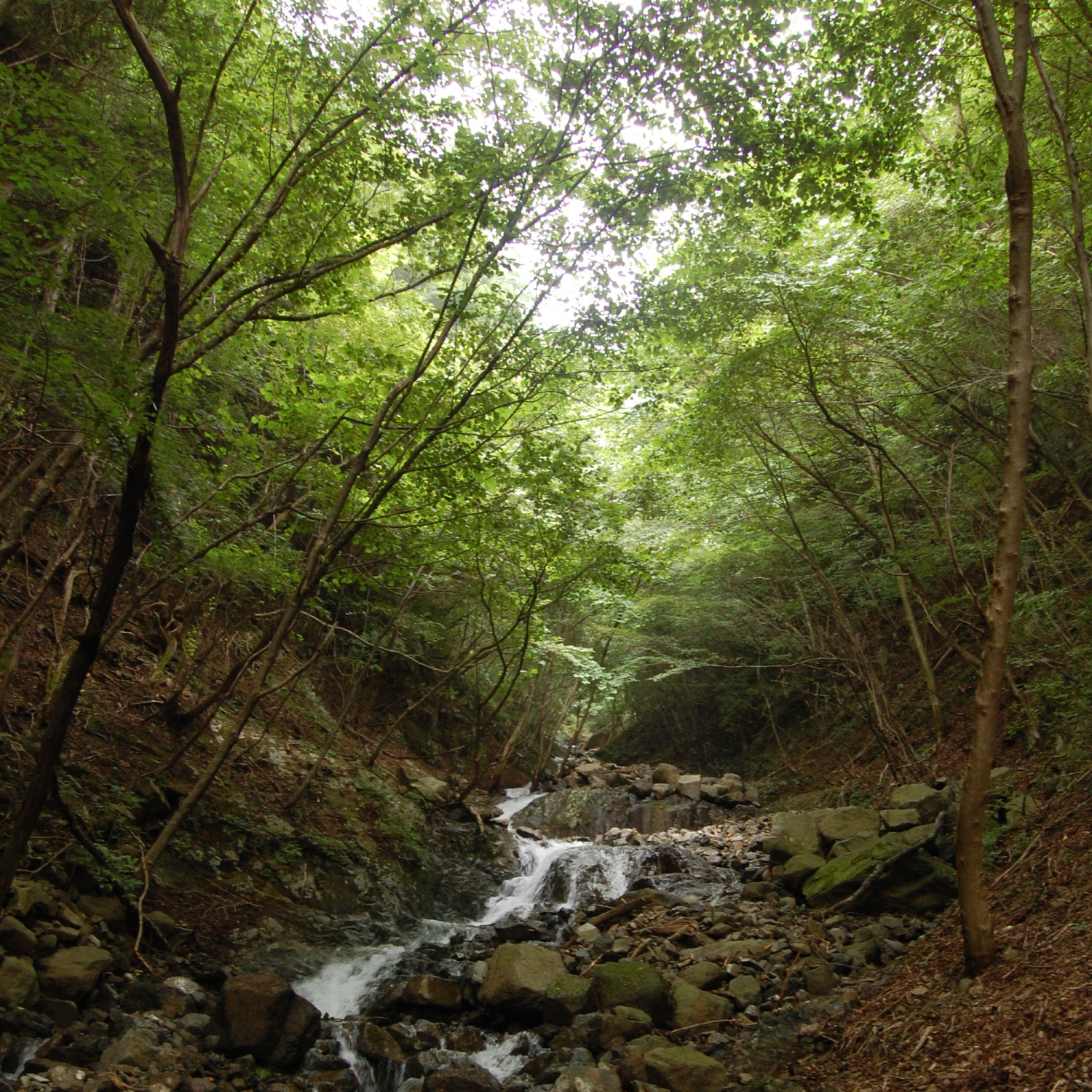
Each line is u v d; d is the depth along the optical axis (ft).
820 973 21.16
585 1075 17.35
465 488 28.45
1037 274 26.81
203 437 31.63
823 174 25.82
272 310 26.00
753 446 38.19
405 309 38.11
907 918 24.47
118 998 19.34
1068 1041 12.01
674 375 34.24
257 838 29.27
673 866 36.50
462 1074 18.02
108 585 16.21
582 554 37.93
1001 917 18.70
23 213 15.71
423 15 22.77
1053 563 29.14
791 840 31.89
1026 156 15.75
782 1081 16.15
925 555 33.60
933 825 27.12
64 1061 16.24
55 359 15.44
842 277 30.73
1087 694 23.22
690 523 45.19
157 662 35.06
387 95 22.93
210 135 23.82
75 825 20.77
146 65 16.08
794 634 46.65
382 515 26.99
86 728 27.55
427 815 41.09
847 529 41.96
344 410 27.61
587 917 30.27
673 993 21.24
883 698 38.91
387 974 25.30
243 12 23.99
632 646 58.03
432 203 24.62
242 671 29.35
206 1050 18.47
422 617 47.88
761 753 57.41
